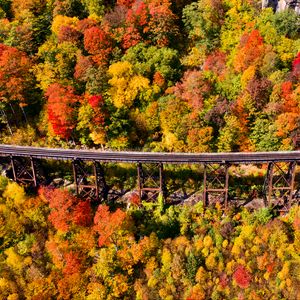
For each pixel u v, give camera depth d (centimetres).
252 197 5988
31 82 6656
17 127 6706
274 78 6259
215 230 5534
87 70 6462
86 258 5500
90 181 6156
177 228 5659
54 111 6138
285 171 6153
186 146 6194
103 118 6203
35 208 5766
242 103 6159
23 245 5497
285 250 5303
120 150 6356
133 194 6053
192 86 6309
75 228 5616
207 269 5247
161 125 6388
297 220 5444
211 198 5966
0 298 5231
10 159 6041
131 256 5347
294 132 5997
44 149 5984
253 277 5194
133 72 6494
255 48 6481
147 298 5172
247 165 6278
